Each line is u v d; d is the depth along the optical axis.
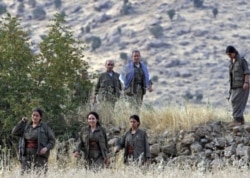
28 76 47.81
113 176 33.66
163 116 46.12
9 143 46.25
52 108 47.44
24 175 34.47
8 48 47.91
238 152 42.41
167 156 44.09
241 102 44.00
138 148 38.94
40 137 37.12
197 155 43.16
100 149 38.81
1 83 47.53
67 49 48.75
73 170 35.47
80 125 47.56
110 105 48.09
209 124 44.66
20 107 45.97
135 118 39.19
